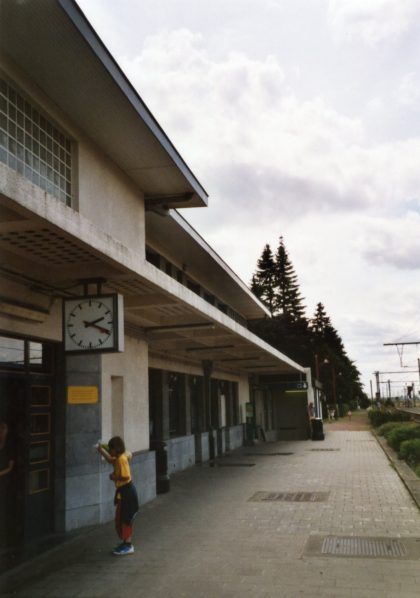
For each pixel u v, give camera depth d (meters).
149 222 14.95
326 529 8.91
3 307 7.80
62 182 8.81
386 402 98.50
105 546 8.33
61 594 6.34
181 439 17.94
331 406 65.50
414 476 14.35
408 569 6.74
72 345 8.39
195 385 20.97
